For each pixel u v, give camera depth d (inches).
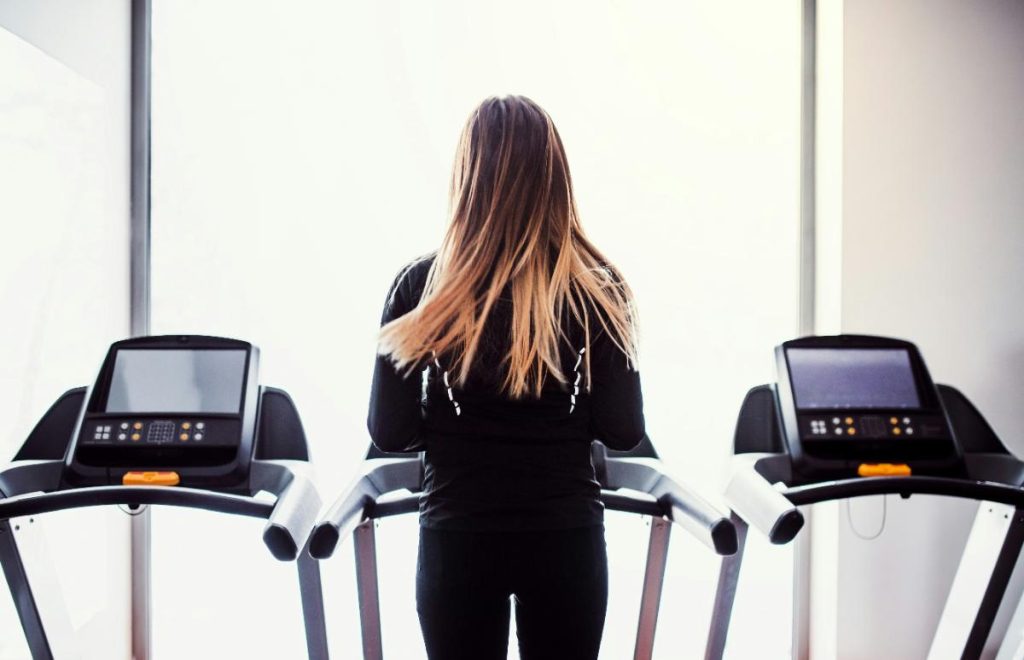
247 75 108.8
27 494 71.6
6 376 84.1
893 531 106.1
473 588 47.7
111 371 82.1
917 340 104.8
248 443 78.5
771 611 114.7
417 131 108.6
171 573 110.6
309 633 71.6
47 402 90.5
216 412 80.2
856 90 104.6
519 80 109.1
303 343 108.7
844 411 85.4
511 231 48.1
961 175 105.4
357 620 110.8
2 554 71.6
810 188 111.2
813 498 75.6
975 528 88.2
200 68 108.7
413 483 78.7
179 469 77.0
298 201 108.7
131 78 106.8
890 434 83.8
